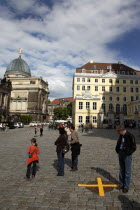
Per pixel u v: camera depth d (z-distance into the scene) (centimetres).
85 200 489
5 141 1891
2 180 652
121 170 573
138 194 528
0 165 866
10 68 10131
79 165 862
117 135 2602
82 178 672
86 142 1744
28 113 8688
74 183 620
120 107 6044
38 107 8806
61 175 701
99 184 604
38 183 620
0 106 6172
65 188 574
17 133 3100
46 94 10150
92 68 6394
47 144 1655
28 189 567
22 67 10219
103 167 825
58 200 489
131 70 6538
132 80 6197
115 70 6456
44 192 543
